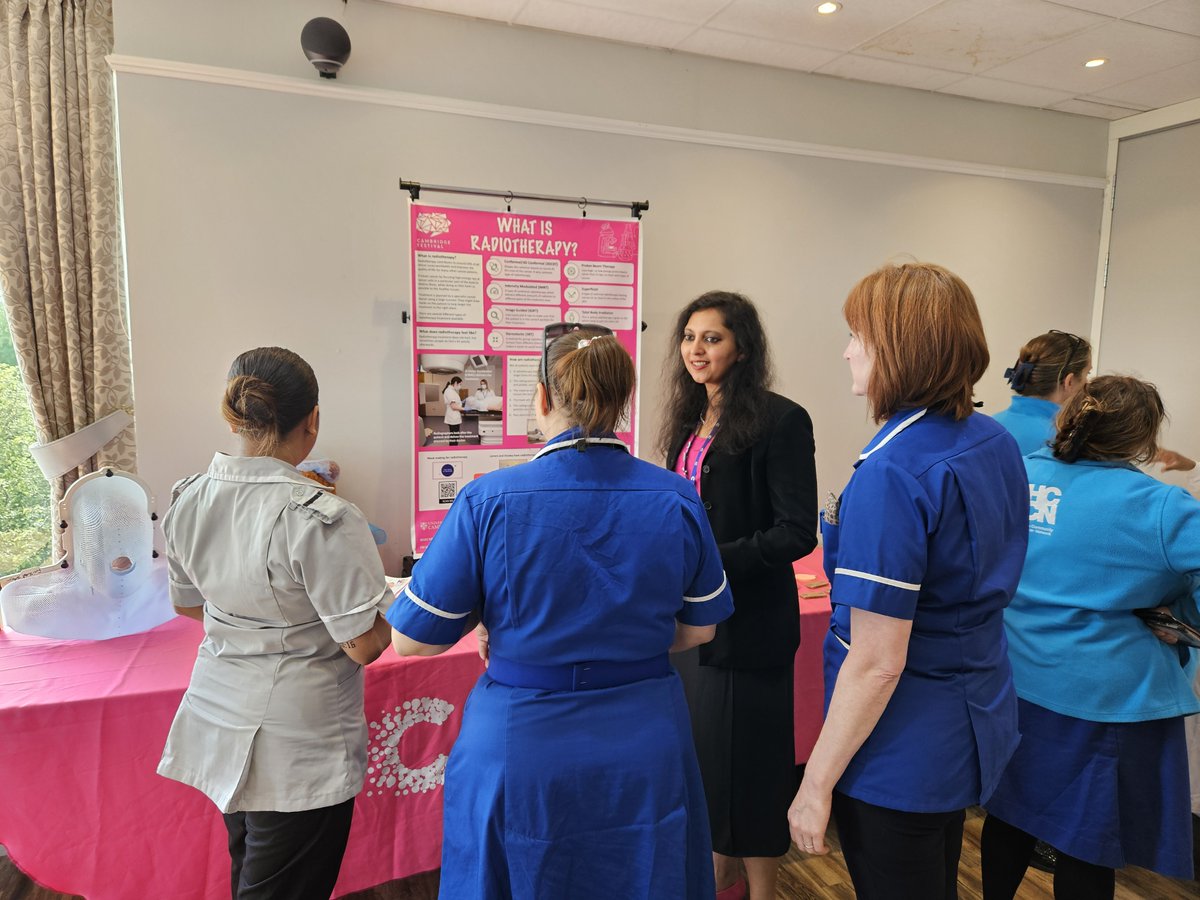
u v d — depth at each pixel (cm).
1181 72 315
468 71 264
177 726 127
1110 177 386
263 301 246
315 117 245
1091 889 144
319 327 254
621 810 103
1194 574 130
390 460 268
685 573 111
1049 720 144
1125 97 347
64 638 176
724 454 155
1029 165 369
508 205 261
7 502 243
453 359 253
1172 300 363
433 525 256
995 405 380
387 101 252
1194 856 212
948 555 101
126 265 232
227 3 234
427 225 245
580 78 279
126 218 228
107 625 179
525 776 101
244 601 120
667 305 303
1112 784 138
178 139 231
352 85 248
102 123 229
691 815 112
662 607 107
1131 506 134
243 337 245
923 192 345
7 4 217
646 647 107
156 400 236
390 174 256
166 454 239
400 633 105
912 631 105
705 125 302
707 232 306
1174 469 271
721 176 305
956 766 104
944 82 329
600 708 104
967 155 354
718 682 157
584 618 102
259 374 121
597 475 105
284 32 241
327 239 251
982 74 319
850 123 327
